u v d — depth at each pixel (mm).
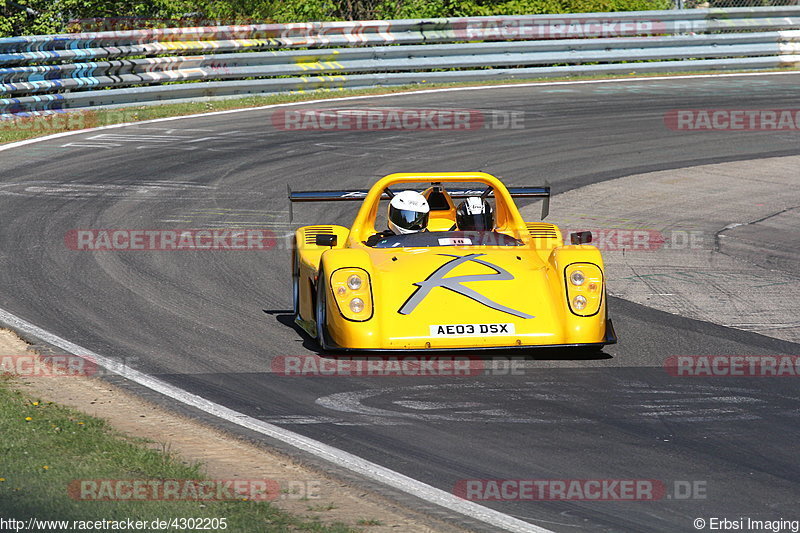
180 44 76188
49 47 71062
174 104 76938
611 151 64875
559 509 18234
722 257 43312
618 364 27844
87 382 25812
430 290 27828
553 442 21672
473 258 29656
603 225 49219
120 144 64312
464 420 23094
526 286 28172
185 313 33000
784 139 69062
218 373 26828
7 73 67688
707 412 23750
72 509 17031
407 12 96938
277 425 22797
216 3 94688
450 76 86812
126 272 38031
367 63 83625
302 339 30312
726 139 68812
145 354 28469
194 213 48344
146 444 21344
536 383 25938
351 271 27844
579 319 26969
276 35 80125
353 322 26922
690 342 30453
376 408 23953
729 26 93812
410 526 17312
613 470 20094
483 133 68750
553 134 69062
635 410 23859
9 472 18609
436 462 20516
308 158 61031
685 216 51094
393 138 66812
